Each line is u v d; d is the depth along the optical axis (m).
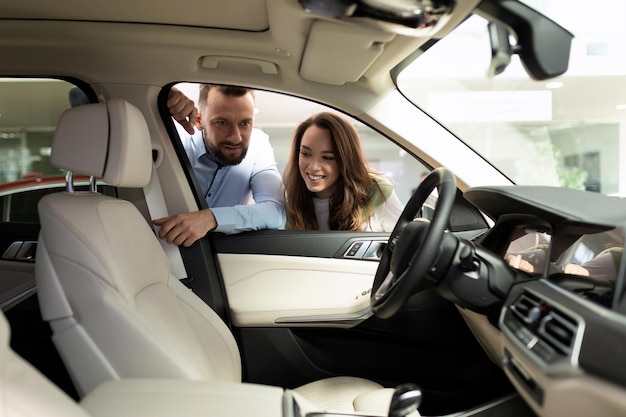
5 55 1.75
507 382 1.74
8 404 0.66
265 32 1.60
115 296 1.16
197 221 1.84
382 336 1.89
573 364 0.93
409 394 0.99
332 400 1.61
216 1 1.45
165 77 1.83
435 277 1.23
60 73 1.81
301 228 2.28
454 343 1.84
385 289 1.35
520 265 1.39
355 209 2.23
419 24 1.25
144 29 1.66
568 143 3.28
